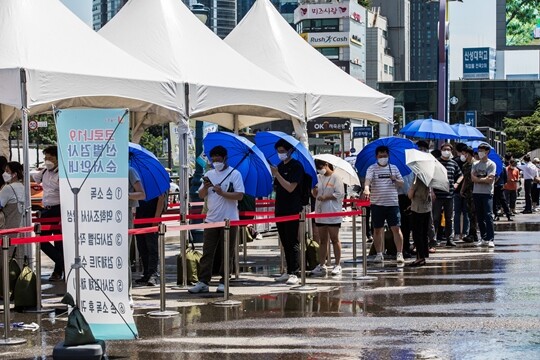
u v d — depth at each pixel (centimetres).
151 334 1238
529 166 4450
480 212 2531
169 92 1823
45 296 1644
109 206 1119
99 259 1124
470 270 1978
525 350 1097
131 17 2081
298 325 1298
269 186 1739
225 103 1947
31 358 1102
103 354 1079
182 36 2048
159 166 1662
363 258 1881
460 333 1217
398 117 10462
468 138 3381
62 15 1802
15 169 1633
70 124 1130
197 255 1791
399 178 2072
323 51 17062
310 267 1919
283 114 2369
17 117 2086
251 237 2339
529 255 2305
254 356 1079
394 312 1408
